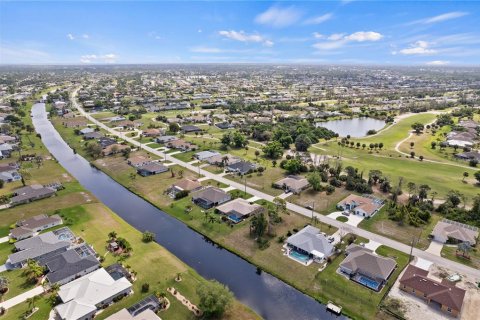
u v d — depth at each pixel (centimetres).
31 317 6253
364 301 6838
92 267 7631
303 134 19062
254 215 9962
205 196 11294
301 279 7538
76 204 11194
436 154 17612
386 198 11775
